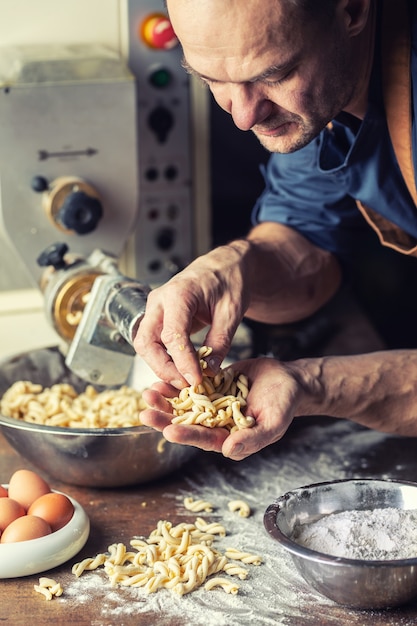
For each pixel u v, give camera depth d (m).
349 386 1.36
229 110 1.23
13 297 1.97
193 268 1.38
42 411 1.62
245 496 1.51
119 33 1.92
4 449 1.67
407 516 1.27
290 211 1.75
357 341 2.10
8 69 1.76
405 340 2.38
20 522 1.30
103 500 1.49
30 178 1.78
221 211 2.38
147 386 1.72
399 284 2.48
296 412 1.33
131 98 1.81
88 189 1.79
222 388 1.29
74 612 1.21
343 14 1.23
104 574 1.29
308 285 1.71
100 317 1.48
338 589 1.17
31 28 1.86
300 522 1.29
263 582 1.27
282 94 1.21
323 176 1.68
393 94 1.39
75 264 1.66
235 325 1.36
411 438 1.70
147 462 1.49
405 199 1.51
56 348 1.79
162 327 1.31
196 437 1.20
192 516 1.44
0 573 1.27
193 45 1.17
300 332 2.10
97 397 1.70
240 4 1.13
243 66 1.16
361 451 1.65
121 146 1.83
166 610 1.21
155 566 1.28
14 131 1.75
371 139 1.45
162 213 2.04
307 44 1.18
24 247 1.79
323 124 1.28
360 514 1.27
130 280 1.51
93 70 1.79
